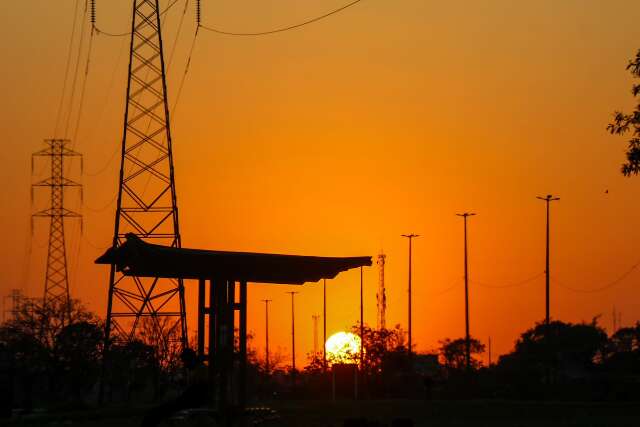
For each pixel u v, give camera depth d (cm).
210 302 5072
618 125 4081
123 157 9938
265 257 4838
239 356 5206
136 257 4700
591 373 16488
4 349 12494
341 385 14562
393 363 16400
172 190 10006
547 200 13025
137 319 9969
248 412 5194
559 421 6869
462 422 6769
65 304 12938
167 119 10119
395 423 4675
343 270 5172
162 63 10150
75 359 12469
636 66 4056
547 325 12925
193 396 3338
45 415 8225
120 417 7500
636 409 8362
